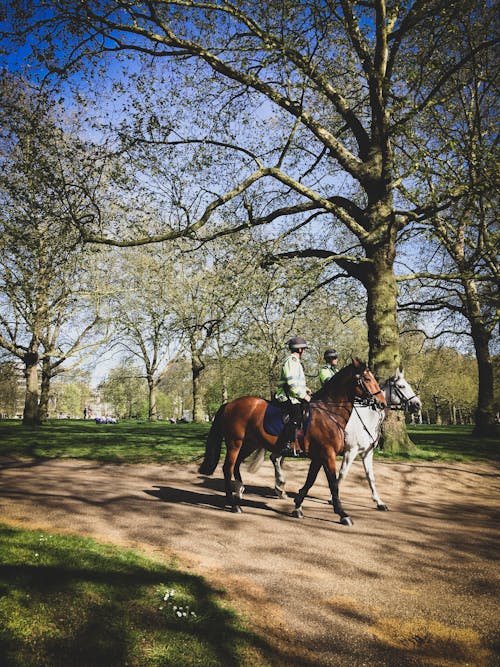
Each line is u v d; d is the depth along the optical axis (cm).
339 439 777
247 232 1717
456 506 974
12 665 302
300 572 524
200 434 2231
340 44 1491
